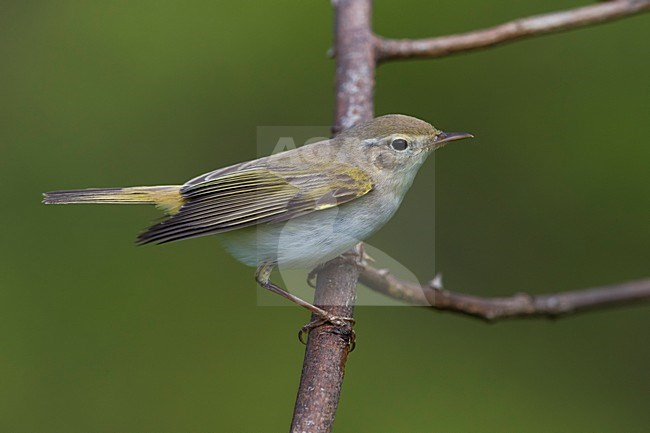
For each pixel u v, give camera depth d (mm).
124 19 13453
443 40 9477
